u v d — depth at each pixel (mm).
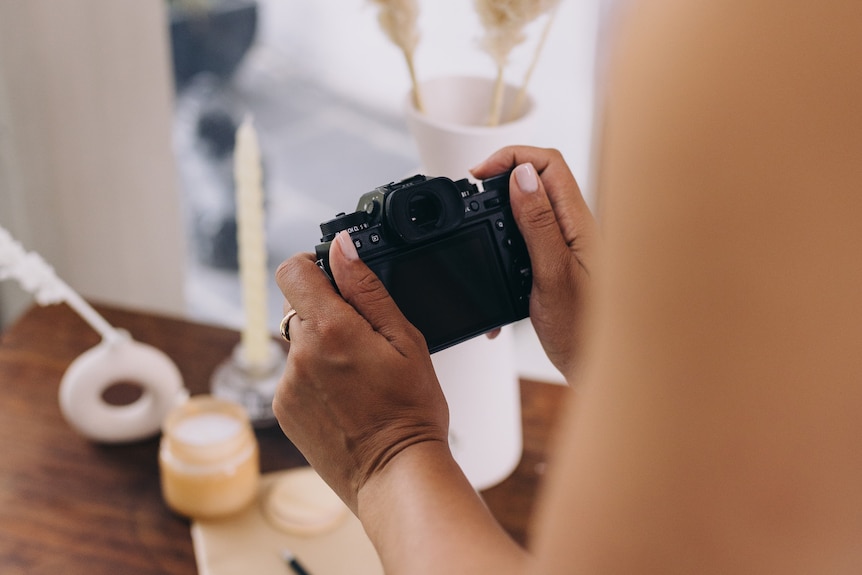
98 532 941
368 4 805
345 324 510
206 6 1979
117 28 1498
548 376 1841
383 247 602
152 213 1669
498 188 635
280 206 2062
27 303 1729
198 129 2068
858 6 263
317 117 2105
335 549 919
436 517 457
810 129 271
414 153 2102
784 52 271
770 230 279
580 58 1527
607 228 325
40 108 1567
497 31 789
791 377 287
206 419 975
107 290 1750
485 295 641
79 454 1028
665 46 292
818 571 302
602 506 323
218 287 2035
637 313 307
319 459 536
